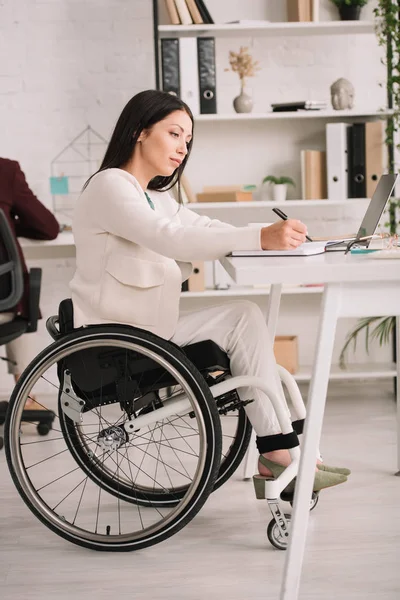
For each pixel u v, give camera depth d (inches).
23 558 80.3
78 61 153.6
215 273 150.8
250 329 79.7
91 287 78.8
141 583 73.5
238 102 147.0
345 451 114.7
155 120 80.7
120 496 90.7
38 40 153.0
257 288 150.9
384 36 154.4
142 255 78.0
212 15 154.2
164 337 78.9
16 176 128.5
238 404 79.5
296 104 145.3
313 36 155.6
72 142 155.3
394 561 76.4
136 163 82.3
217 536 84.4
